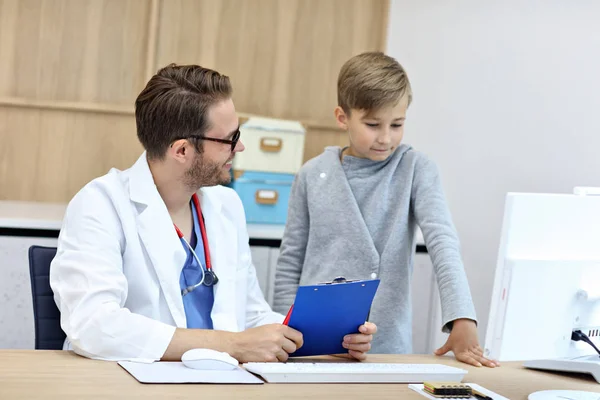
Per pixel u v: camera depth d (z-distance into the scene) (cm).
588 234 153
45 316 160
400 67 193
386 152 193
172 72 160
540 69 337
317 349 153
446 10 347
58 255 153
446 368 146
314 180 201
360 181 197
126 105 324
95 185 159
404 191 193
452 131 349
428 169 195
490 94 344
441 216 185
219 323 163
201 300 165
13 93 313
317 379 134
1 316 247
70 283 148
